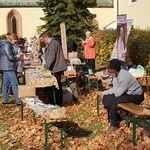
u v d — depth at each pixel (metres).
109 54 19.47
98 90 11.46
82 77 12.43
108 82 12.06
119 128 7.02
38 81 8.69
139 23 23.73
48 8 25.17
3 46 9.95
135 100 6.80
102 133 7.05
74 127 7.64
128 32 11.38
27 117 8.68
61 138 6.36
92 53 14.30
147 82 10.45
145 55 14.85
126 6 26.31
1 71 10.44
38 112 6.63
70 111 9.17
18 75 12.29
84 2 24.94
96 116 8.45
